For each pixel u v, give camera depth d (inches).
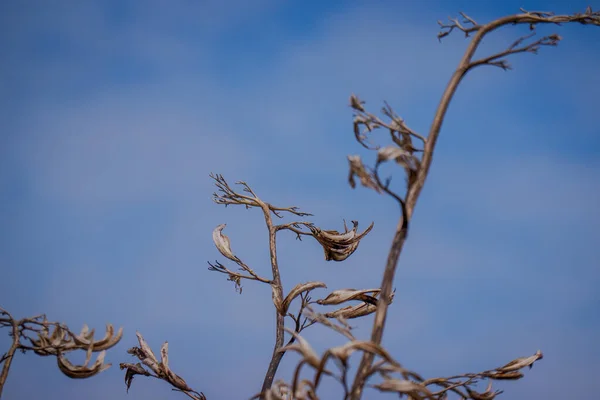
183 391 379.9
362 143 292.5
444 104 291.0
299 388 257.9
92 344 287.4
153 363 382.3
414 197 275.1
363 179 265.1
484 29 305.4
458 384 328.8
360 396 254.5
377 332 263.1
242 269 418.0
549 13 309.4
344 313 383.9
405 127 290.4
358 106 292.5
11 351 283.4
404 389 253.6
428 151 283.1
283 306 386.6
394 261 269.9
